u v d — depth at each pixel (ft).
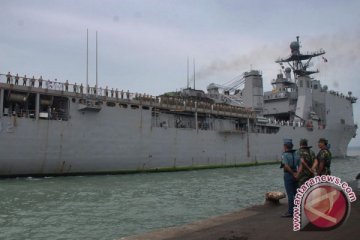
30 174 123.03
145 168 155.84
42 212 69.56
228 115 200.95
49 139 126.41
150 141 158.10
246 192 96.89
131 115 151.43
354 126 295.07
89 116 137.39
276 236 31.86
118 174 145.59
